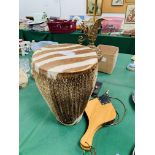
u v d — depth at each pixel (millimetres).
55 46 554
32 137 514
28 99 682
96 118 547
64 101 459
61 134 522
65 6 2342
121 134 523
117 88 753
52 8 2424
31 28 2096
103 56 833
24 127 549
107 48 891
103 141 500
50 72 410
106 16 2139
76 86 431
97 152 468
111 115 560
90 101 605
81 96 459
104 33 1887
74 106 476
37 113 610
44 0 2414
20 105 648
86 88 452
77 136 515
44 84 443
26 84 763
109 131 534
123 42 1777
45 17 2141
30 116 595
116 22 1900
